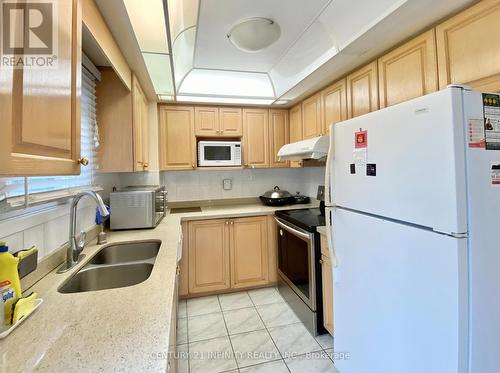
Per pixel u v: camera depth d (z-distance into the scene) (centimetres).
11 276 79
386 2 129
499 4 109
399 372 107
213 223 268
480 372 86
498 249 88
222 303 252
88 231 168
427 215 92
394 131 105
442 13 130
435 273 90
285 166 313
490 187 87
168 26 132
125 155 183
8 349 67
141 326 77
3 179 86
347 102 209
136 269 142
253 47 190
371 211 119
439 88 135
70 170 78
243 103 292
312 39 180
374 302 120
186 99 271
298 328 210
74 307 88
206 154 288
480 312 85
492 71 112
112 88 181
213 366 171
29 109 57
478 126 86
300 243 218
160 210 240
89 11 109
